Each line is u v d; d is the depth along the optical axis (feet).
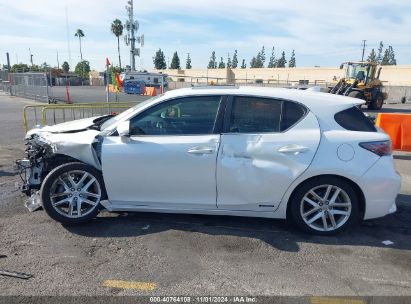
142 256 12.05
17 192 17.66
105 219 14.80
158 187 13.61
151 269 11.29
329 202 13.44
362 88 74.33
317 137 13.12
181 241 13.10
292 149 12.96
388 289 10.50
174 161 13.26
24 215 15.05
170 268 11.37
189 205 13.78
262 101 13.57
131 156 13.37
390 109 81.97
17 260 11.64
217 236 13.51
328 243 13.15
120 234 13.55
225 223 14.58
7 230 13.69
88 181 14.10
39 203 15.24
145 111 13.79
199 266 11.51
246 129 13.37
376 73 80.07
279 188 13.19
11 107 62.64
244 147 13.14
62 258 11.83
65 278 10.73
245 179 13.15
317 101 13.69
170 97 13.82
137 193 13.82
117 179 13.62
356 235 13.80
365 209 13.41
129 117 13.80
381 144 13.28
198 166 13.23
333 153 12.98
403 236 13.82
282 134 13.23
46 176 13.75
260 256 12.17
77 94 111.34
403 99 109.19
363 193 13.16
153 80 131.75
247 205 13.51
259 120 13.46
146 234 13.58
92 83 234.38
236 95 13.62
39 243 12.77
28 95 86.94
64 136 14.12
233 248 12.67
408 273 11.34
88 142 13.69
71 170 13.74
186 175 13.35
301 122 13.37
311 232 13.61
